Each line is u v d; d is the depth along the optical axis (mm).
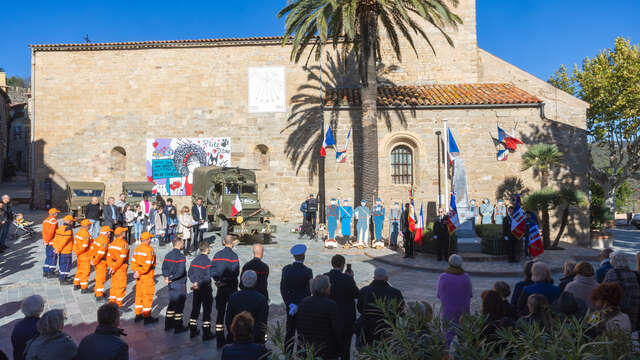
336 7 14484
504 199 18984
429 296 9547
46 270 10539
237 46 24000
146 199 15906
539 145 16703
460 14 24266
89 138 24234
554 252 15086
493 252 13516
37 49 24312
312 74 23703
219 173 17000
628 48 27750
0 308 8172
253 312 5074
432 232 14039
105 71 24422
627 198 42250
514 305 5426
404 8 14992
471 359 3162
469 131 19344
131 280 10523
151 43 23922
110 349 3514
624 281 5238
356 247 15734
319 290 4707
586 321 3441
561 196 15406
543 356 2871
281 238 17609
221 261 6570
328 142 19016
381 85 24297
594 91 28922
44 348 3527
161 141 24000
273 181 23469
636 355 2906
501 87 21828
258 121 23750
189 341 6691
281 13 17125
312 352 3545
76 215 18234
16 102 48750
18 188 32656
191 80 24094
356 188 19219
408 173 19766
